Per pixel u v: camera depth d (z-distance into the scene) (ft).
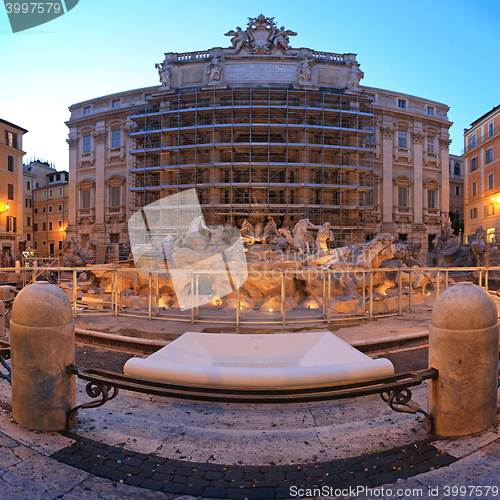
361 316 26.30
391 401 8.48
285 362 10.99
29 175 180.24
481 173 128.57
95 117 127.75
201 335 11.75
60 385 8.91
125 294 32.24
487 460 7.22
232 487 6.77
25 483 6.71
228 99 109.50
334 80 113.80
